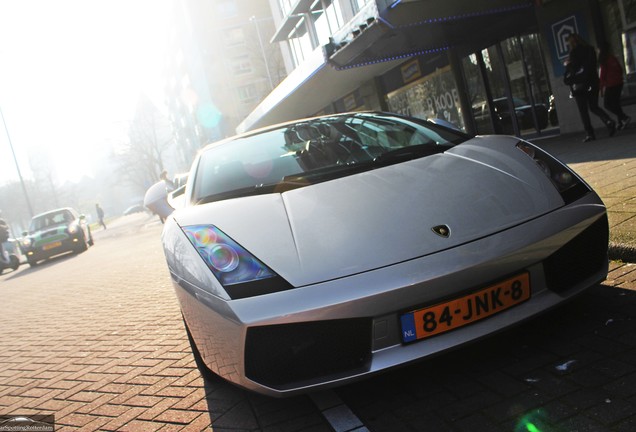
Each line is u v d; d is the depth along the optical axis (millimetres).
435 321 2043
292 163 2994
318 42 21672
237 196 2732
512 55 11344
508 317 2121
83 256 16734
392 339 2035
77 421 2832
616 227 3574
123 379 3330
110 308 6020
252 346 2041
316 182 2689
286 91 16109
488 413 1977
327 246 2137
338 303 1960
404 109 16266
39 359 4504
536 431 1808
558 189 2381
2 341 5793
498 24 11219
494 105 12336
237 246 2240
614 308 2604
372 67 14969
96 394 3188
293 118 23156
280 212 2404
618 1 8406
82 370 3791
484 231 2139
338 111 21391
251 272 2111
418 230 2150
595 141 8156
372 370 2018
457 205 2266
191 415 2535
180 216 2709
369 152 2984
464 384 2219
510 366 2281
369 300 1969
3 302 9547
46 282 11281
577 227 2248
